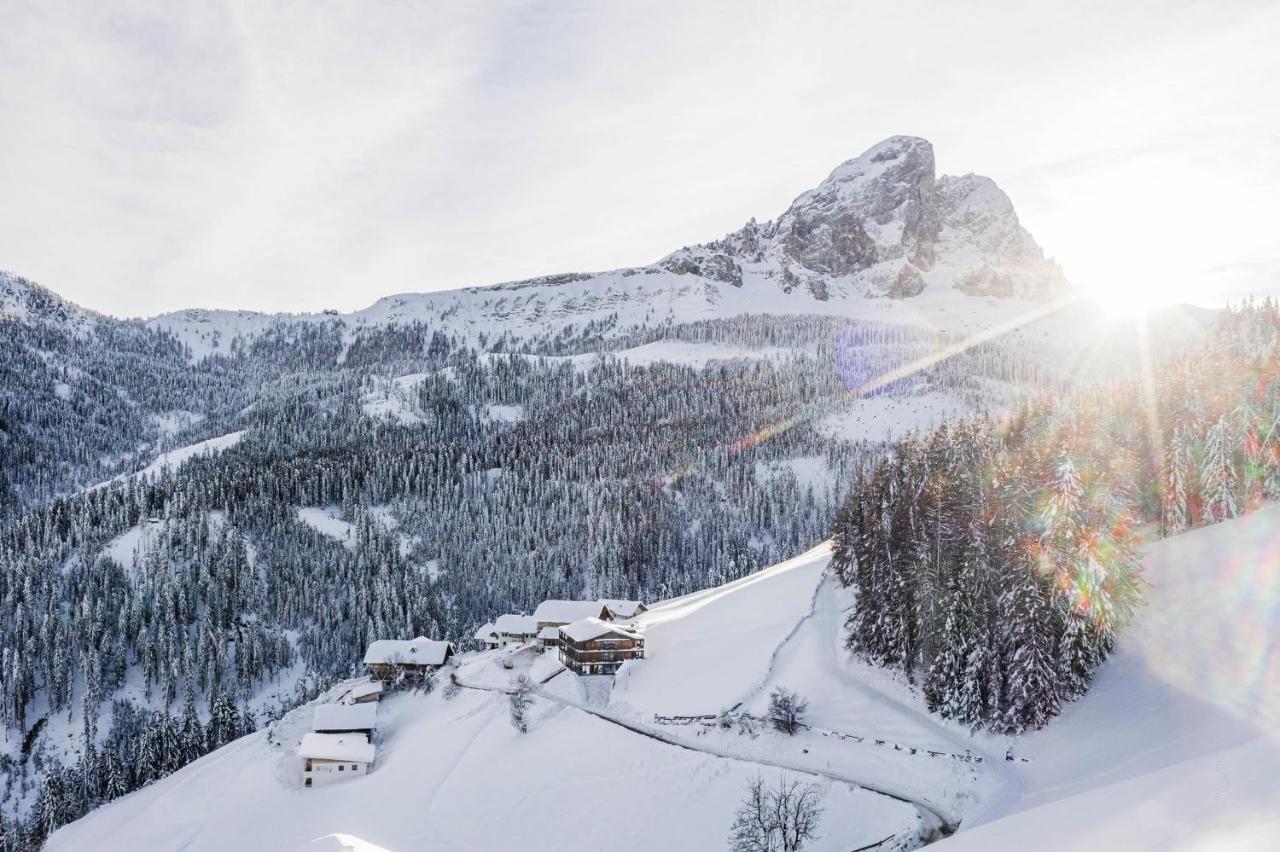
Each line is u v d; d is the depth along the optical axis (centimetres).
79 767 13175
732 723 8012
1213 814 1986
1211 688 6250
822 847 5938
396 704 12044
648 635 11838
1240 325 9981
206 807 9450
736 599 12312
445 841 7550
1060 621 7150
